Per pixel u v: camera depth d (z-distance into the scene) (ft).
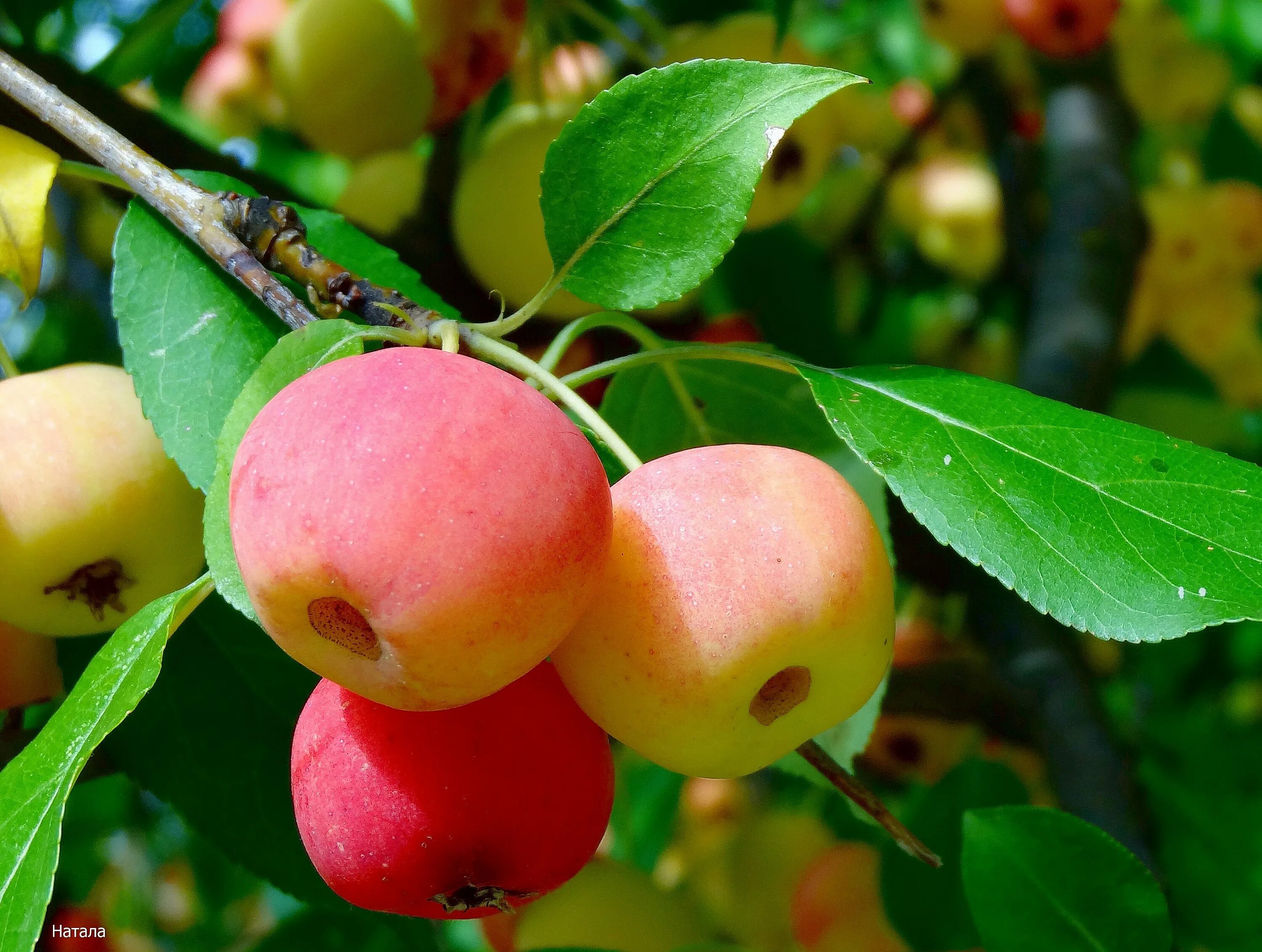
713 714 0.72
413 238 1.13
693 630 0.71
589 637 0.72
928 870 1.05
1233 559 0.73
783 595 0.72
